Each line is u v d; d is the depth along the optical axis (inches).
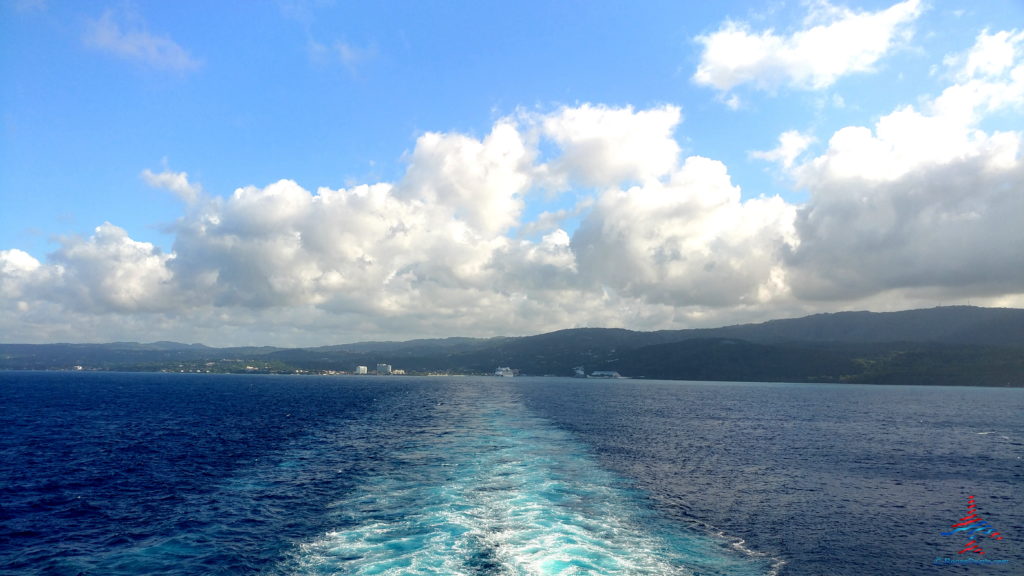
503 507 1138.7
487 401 4980.3
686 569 857.5
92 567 880.3
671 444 2266.2
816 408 4709.6
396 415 3452.3
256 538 989.8
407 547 900.6
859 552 986.7
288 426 2807.6
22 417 3238.2
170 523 1096.2
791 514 1209.4
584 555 876.0
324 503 1213.7
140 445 2142.0
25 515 1170.0
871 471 1759.4
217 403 4525.1
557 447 2034.9
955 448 2352.4
